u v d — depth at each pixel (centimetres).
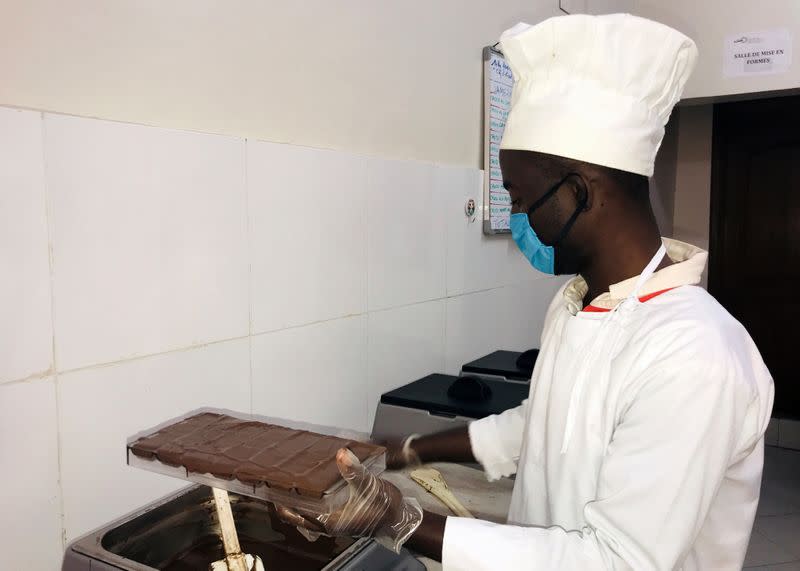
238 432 89
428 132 175
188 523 98
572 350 91
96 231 96
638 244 86
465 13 186
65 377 94
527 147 85
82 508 97
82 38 94
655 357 76
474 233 198
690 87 300
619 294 86
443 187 180
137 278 102
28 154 87
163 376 108
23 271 88
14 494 89
